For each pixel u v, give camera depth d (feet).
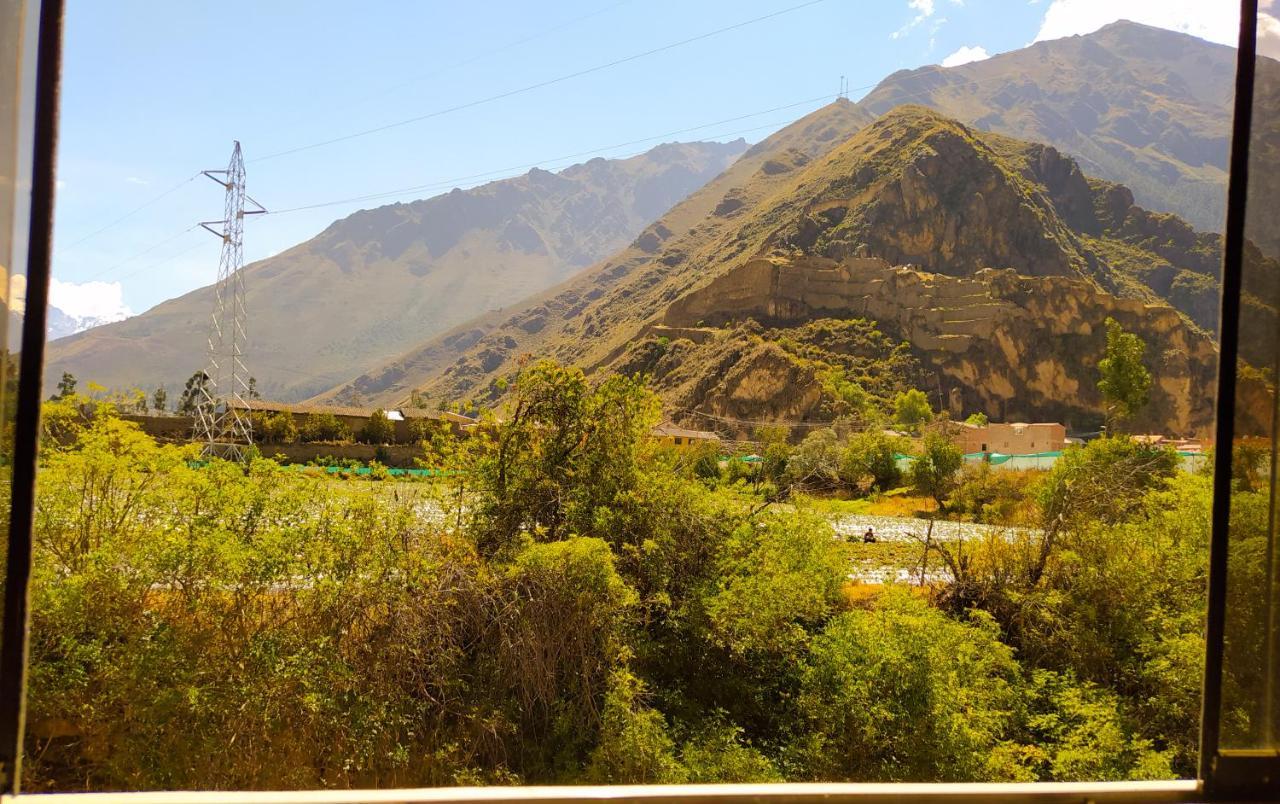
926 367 384.47
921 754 28.86
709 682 31.24
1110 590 38.42
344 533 25.02
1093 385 388.98
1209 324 561.43
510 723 25.77
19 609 5.67
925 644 31.14
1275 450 6.39
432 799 5.74
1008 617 39.73
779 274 424.87
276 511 24.85
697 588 32.32
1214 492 6.44
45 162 5.70
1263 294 6.40
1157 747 32.89
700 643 31.68
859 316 412.57
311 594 24.14
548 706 27.07
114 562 21.85
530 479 33.37
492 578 27.94
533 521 32.65
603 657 28.55
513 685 26.78
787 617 32.22
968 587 41.22
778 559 33.35
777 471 133.18
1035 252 507.30
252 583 23.15
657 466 35.76
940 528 75.20
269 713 22.15
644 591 32.24
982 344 387.55
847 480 157.89
